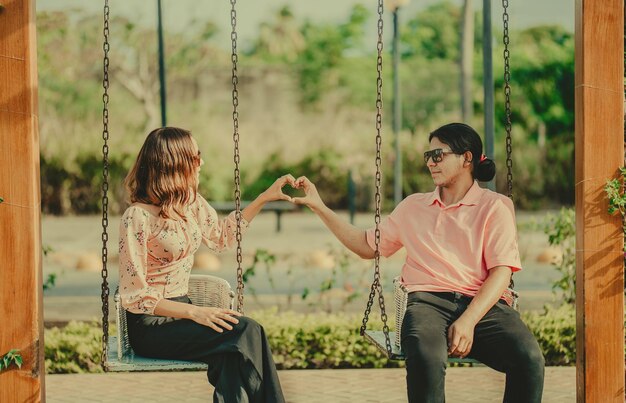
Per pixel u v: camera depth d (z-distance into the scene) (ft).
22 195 14.93
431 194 16.65
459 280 15.89
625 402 15.99
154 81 97.19
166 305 15.19
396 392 21.84
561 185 91.66
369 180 94.32
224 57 103.71
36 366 14.97
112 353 15.75
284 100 105.29
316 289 38.11
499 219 16.02
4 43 14.84
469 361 15.60
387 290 35.88
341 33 111.65
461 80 74.33
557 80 94.68
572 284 27.55
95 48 96.22
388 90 103.76
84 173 90.48
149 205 15.69
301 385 22.49
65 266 48.47
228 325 14.93
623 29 15.94
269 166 99.45
